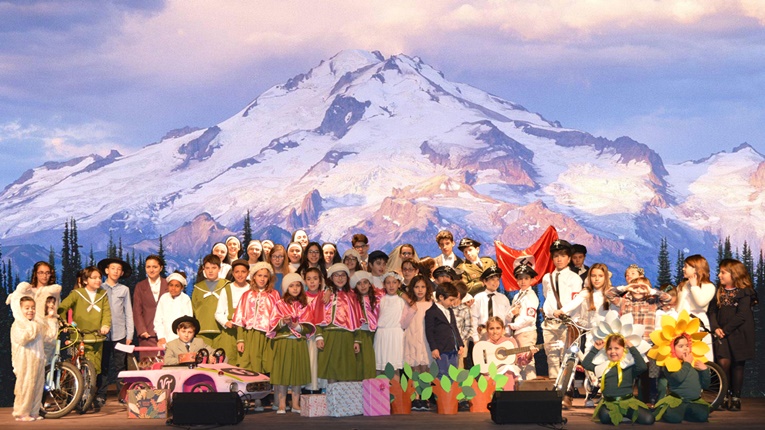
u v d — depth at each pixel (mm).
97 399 14547
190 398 12047
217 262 14586
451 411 13281
